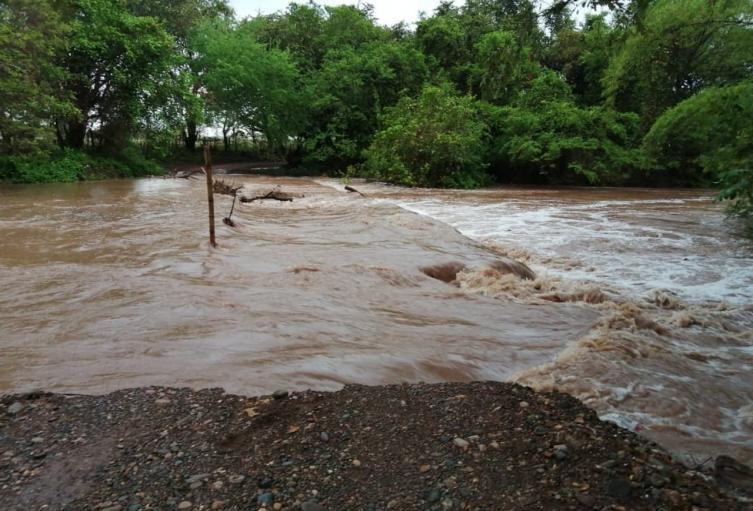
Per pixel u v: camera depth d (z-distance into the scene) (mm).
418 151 24672
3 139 20672
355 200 16656
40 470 2758
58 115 21609
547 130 26672
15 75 17781
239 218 11836
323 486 2656
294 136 34750
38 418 3293
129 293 5875
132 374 3932
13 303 5508
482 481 2707
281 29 37594
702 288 7207
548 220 13398
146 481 2666
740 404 3875
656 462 2914
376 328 5176
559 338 5180
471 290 6965
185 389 3717
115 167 26375
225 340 4602
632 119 26219
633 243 10273
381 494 2604
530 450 3000
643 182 27156
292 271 7043
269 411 3420
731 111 11281
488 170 29469
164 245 8523
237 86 32250
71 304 5492
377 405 3557
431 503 2541
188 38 34219
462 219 13586
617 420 3568
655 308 6273
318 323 5168
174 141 35531
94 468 2777
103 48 23703
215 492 2590
